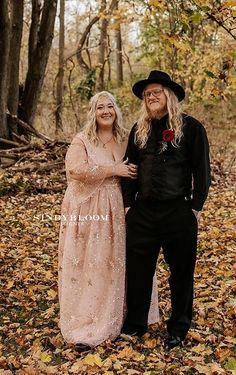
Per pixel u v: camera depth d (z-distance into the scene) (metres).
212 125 14.78
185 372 3.21
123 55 23.14
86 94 18.31
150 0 4.27
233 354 3.43
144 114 3.46
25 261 5.59
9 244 6.22
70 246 3.69
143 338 3.73
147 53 20.12
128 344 3.60
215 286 4.75
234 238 6.36
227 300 4.39
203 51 14.76
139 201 3.53
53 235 6.65
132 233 3.56
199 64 15.32
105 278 3.67
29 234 6.70
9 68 11.18
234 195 8.99
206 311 4.16
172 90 3.40
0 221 7.22
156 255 3.60
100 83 18.44
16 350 3.64
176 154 3.36
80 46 16.38
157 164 3.38
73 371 3.25
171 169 3.36
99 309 3.66
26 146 10.54
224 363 3.34
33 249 6.08
